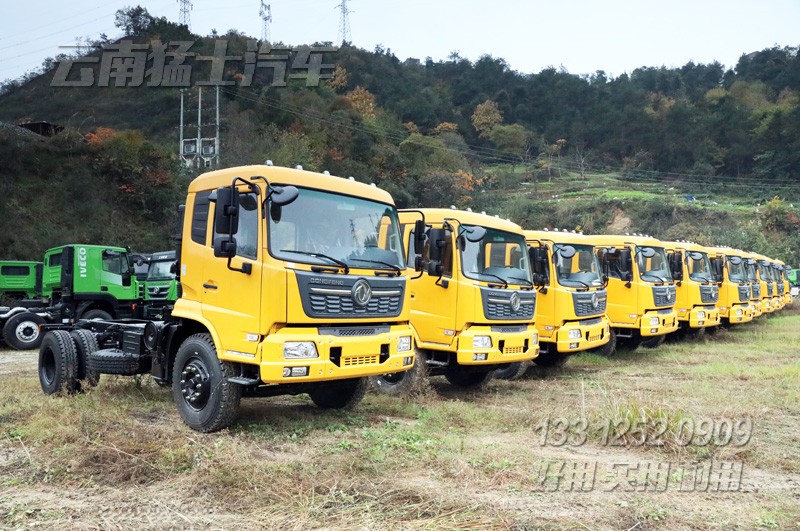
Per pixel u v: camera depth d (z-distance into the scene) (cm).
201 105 4941
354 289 670
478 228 934
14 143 3341
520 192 7244
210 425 678
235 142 4412
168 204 3622
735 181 7838
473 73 11775
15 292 2164
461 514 463
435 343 929
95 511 475
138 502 492
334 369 651
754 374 1132
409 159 6075
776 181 7531
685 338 1806
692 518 469
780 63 11950
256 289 638
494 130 9169
